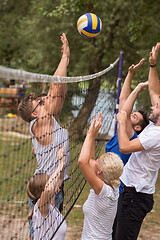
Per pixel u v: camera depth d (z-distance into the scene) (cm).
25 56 1414
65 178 286
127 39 1123
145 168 291
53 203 254
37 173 253
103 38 1070
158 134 282
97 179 242
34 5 1252
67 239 391
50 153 270
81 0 879
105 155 259
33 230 246
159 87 321
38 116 271
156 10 1048
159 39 1037
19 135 547
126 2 1030
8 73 160
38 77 197
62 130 285
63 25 984
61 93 281
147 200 295
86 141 250
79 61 1155
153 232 435
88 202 252
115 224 319
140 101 775
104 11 1018
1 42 1577
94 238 244
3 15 1588
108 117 641
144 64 772
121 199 299
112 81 671
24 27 1356
